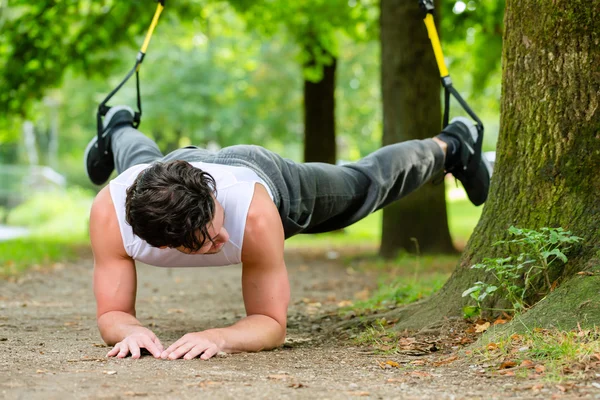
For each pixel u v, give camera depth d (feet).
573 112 12.83
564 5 12.85
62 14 42.52
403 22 32.78
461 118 15.89
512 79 13.64
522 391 8.79
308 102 55.26
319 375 10.08
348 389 9.08
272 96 94.43
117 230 11.49
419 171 14.75
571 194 12.73
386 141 33.32
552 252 11.73
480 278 13.38
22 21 42.52
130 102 94.07
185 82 94.99
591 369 9.36
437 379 9.73
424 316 13.85
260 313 11.96
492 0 44.65
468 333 12.56
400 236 34.09
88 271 32.58
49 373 9.70
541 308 11.49
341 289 25.44
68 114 115.85
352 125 107.55
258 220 11.23
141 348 11.51
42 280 27.89
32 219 89.10
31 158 124.57
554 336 10.57
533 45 13.24
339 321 16.49
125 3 42.32
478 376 9.78
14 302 21.26
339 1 48.44
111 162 16.05
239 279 29.94
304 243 51.31
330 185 13.32
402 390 9.05
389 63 33.14
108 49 44.01
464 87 77.10
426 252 33.76
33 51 43.27
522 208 13.17
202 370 10.06
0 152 130.93
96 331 14.96
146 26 43.52
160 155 14.20
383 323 14.52
